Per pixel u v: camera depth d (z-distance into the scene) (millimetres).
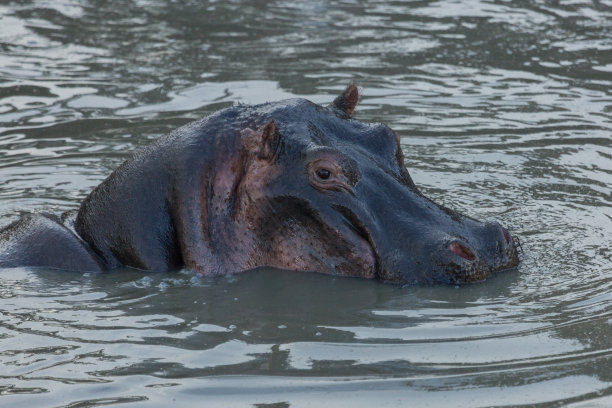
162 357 20969
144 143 38875
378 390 18984
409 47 52438
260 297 25047
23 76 48000
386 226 25875
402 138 39125
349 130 27438
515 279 25344
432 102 43656
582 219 29984
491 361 20203
